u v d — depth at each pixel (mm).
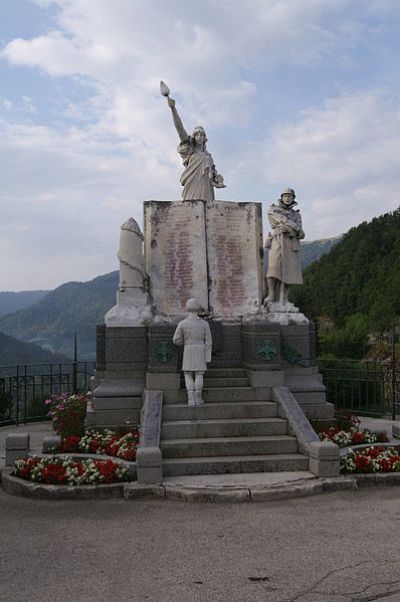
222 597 5172
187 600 5113
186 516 7566
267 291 13352
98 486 8438
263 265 13500
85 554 6297
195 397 10625
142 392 11383
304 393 11961
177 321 12398
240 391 11156
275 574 5668
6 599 5184
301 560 6016
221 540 6652
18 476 8961
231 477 8945
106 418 11250
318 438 9727
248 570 5777
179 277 13062
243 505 8016
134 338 11797
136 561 6074
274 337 11367
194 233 13195
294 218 12797
